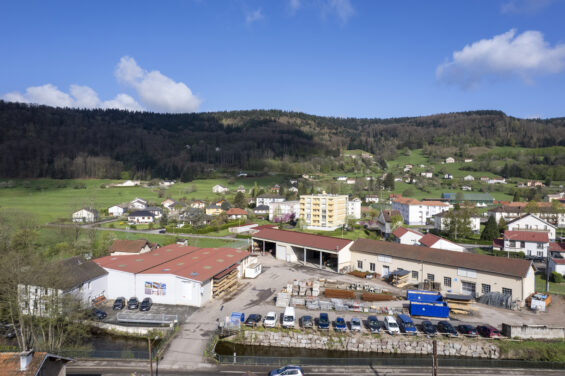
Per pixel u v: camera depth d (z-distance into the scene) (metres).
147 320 44.47
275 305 50.31
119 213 150.25
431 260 59.41
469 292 55.91
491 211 138.25
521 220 107.81
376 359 36.97
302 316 46.34
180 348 38.12
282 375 31.58
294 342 40.72
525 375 34.12
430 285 58.25
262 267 72.50
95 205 159.62
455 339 39.94
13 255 47.16
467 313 47.53
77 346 37.44
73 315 39.00
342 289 58.03
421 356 39.03
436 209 142.38
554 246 83.50
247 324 43.03
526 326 40.56
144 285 51.84
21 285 39.94
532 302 49.62
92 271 51.38
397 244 66.56
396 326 41.50
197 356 36.53
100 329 42.84
